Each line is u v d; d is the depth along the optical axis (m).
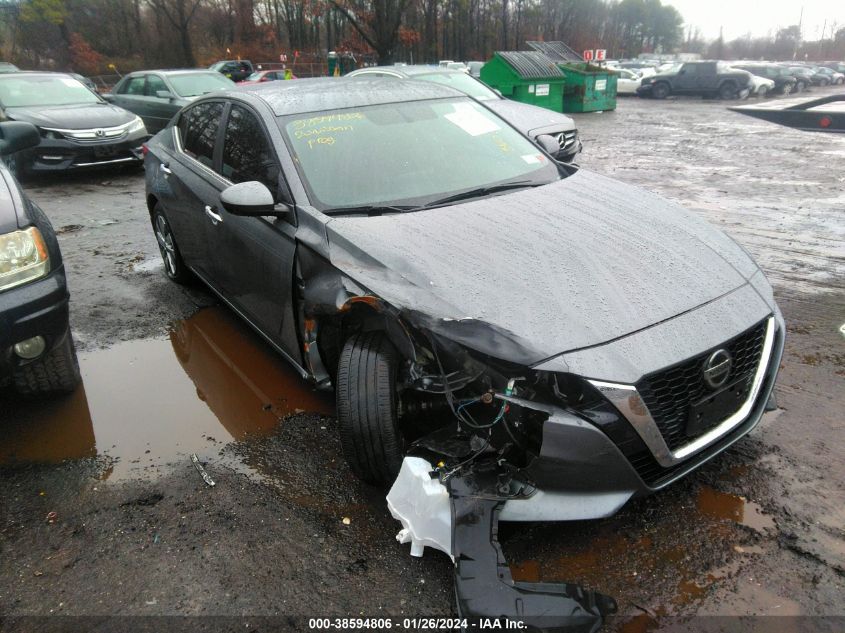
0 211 3.21
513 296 2.43
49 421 3.55
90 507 2.84
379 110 3.78
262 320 3.66
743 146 12.96
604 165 10.91
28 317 3.11
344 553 2.51
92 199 8.82
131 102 12.57
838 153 11.68
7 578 2.46
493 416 2.41
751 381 2.63
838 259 5.62
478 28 59.50
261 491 2.90
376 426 2.57
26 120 9.62
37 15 48.16
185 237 4.67
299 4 45.56
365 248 2.76
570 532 2.57
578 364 2.21
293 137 3.46
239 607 2.29
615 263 2.66
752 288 2.74
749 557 2.41
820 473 2.83
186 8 54.16
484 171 3.56
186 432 3.39
